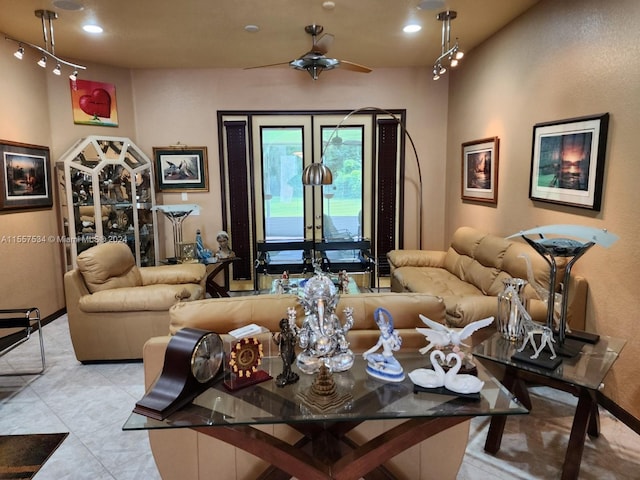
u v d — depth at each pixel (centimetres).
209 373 154
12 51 395
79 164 446
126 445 234
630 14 239
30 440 238
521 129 366
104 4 319
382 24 373
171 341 150
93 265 335
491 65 419
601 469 209
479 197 453
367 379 161
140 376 319
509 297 224
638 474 205
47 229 445
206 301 199
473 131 466
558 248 202
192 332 153
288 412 142
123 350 336
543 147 330
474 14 356
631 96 240
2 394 292
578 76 288
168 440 187
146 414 138
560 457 219
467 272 406
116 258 365
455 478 194
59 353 362
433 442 190
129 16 344
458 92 508
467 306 283
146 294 326
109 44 418
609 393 262
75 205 451
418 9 340
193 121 533
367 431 188
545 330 199
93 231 460
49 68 450
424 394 149
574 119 290
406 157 553
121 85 511
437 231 568
